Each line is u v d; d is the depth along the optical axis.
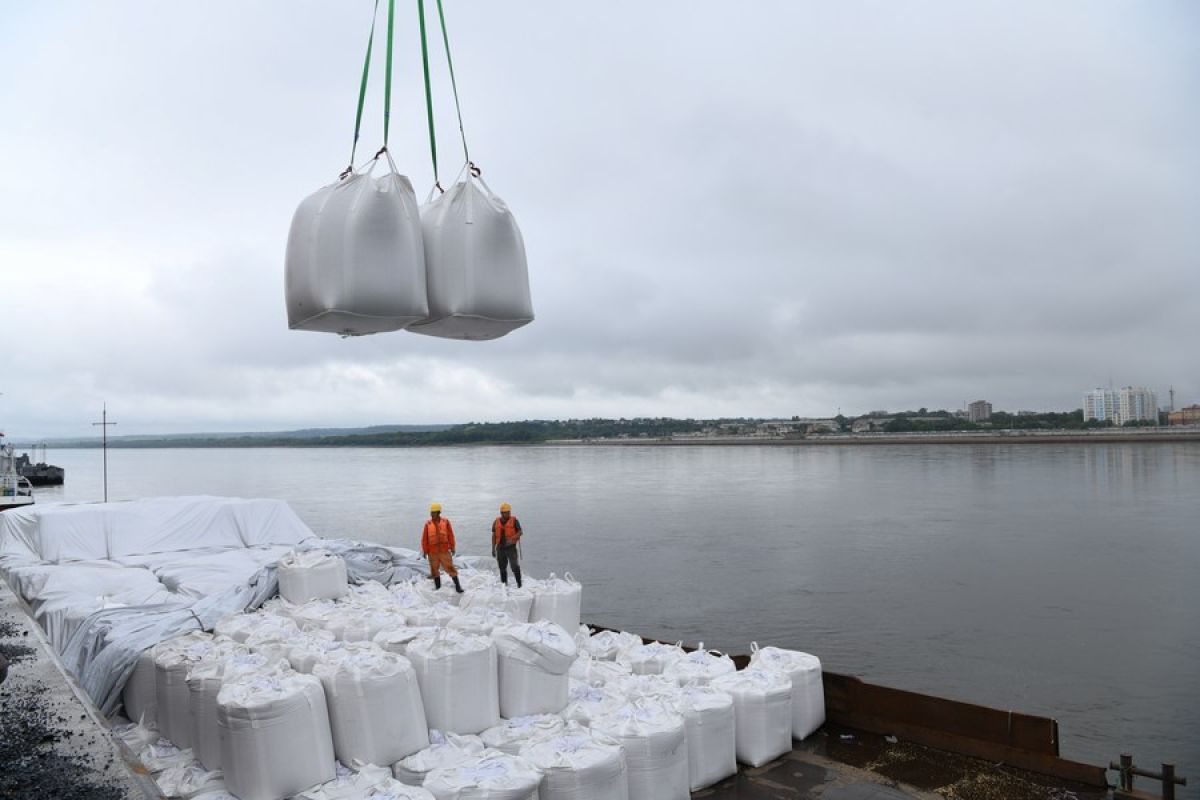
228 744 5.87
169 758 6.84
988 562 32.16
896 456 144.75
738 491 71.50
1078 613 23.42
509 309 6.65
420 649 6.76
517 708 7.00
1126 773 6.92
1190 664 18.39
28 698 7.24
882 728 8.20
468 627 7.61
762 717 7.44
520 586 10.28
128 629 8.66
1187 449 153.12
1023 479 79.69
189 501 15.91
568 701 7.43
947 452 159.25
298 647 7.26
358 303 5.93
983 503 56.59
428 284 6.52
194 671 6.72
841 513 51.25
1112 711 15.42
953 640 20.50
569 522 47.81
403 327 6.57
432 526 10.50
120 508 15.18
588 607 24.25
